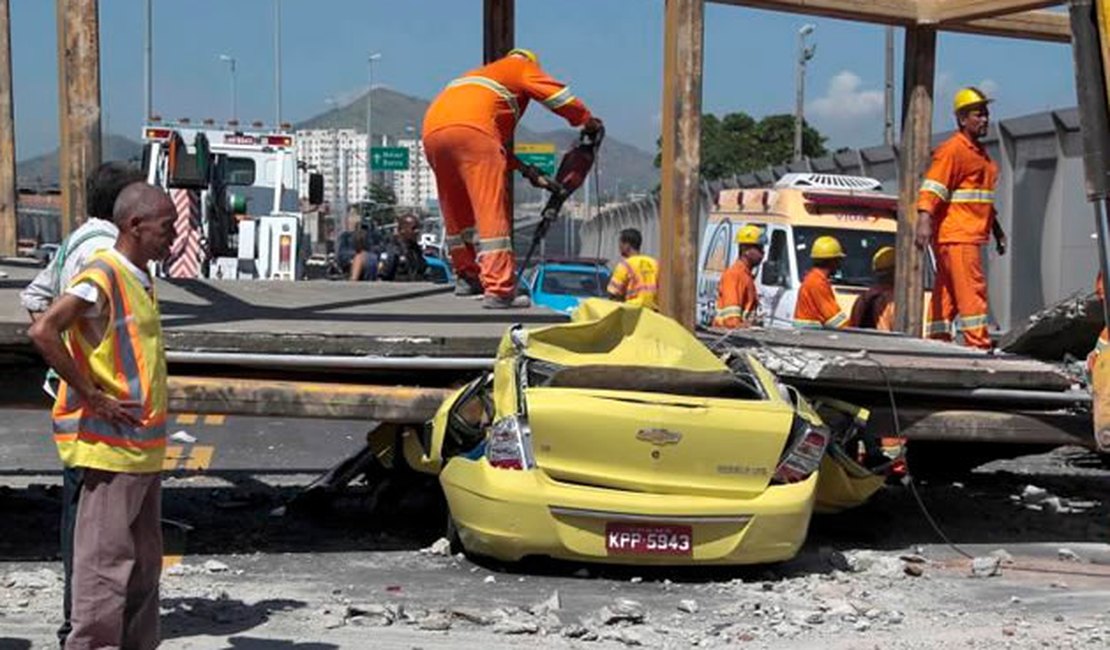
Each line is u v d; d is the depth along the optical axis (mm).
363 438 13469
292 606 6910
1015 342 10922
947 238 10938
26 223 36688
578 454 7438
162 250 5266
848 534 9211
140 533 5285
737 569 7945
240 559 8133
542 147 30047
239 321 8906
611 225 41219
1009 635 6551
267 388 8023
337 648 6102
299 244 23844
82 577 5109
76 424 5117
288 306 10062
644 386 8016
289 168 25891
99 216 5871
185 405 7934
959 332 11164
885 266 13477
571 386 7930
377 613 6707
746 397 8094
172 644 6113
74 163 8406
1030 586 7762
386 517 9492
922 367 8648
